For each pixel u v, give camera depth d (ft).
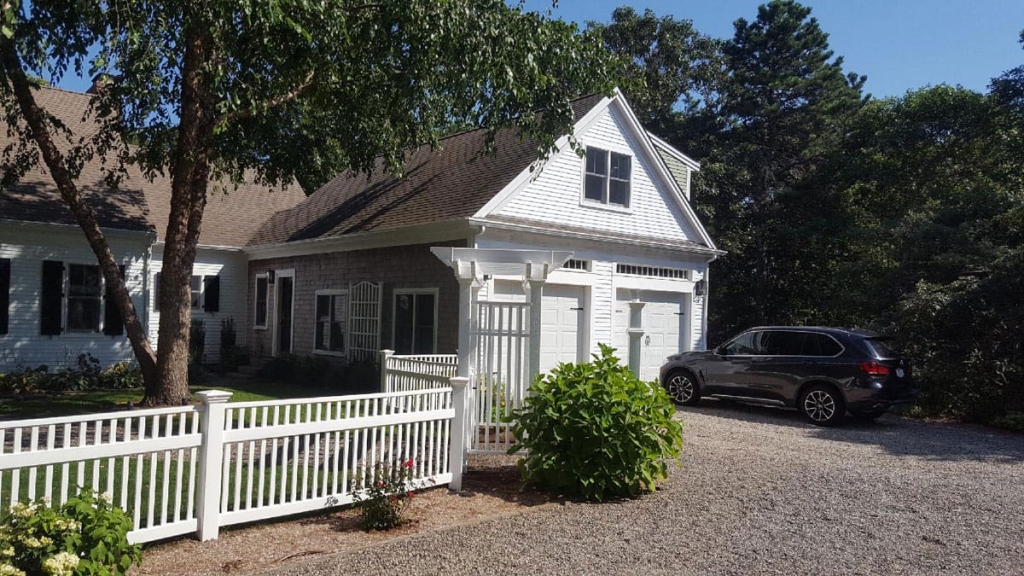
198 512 18.15
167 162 44.70
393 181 59.57
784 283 89.86
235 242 67.26
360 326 52.95
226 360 63.46
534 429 23.95
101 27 29.76
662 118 108.06
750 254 91.66
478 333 27.45
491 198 44.24
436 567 16.84
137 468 16.99
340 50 36.01
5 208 50.88
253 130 41.50
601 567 17.21
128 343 56.24
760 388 43.78
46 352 52.54
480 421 27.68
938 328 49.03
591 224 50.42
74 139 60.34
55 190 55.26
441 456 24.18
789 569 17.52
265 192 76.23
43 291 52.39
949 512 23.12
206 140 37.09
